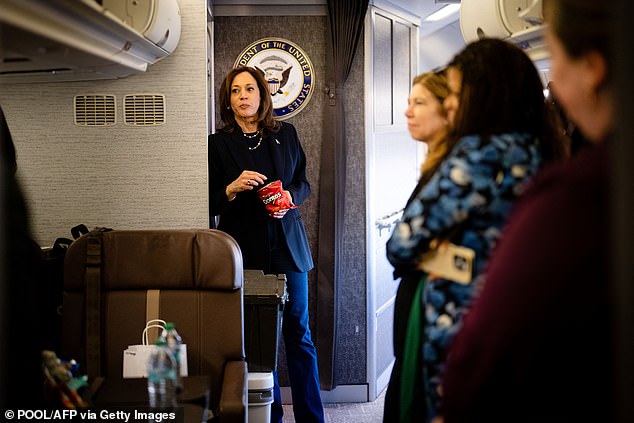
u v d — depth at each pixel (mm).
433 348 1893
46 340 2727
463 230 1877
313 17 4363
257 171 3678
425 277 2002
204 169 3105
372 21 4406
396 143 5066
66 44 1884
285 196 3549
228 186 3490
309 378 3816
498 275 1097
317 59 4375
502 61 1925
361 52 4367
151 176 3100
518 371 1065
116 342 2535
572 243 1001
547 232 1027
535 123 1950
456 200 1839
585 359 1019
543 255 1023
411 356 2012
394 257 1943
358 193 4453
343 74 4305
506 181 1833
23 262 2188
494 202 1836
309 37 4367
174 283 2561
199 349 2547
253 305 3123
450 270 1883
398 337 2283
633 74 753
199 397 2154
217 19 4355
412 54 5219
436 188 1861
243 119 3727
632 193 762
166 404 2076
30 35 1688
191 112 3086
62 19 1754
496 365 1090
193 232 2582
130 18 2506
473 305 1210
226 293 2561
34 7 1574
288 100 4387
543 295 1021
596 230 990
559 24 1018
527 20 2752
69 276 2547
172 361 2129
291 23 4355
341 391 4582
